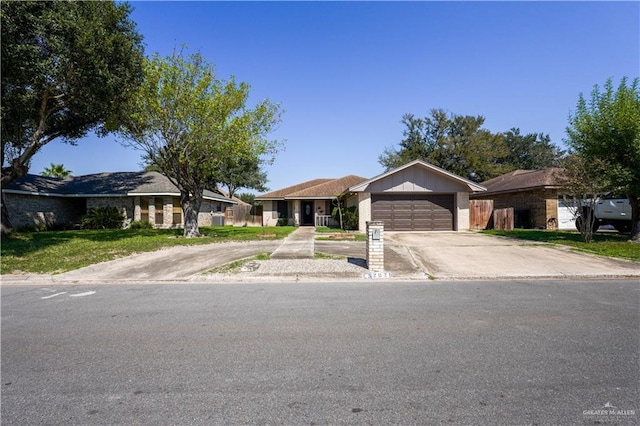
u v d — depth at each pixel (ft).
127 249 40.16
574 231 59.21
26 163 54.95
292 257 35.40
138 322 16.69
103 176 90.02
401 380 10.75
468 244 43.55
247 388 10.34
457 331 15.07
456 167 136.36
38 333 15.23
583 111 45.14
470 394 9.90
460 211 64.28
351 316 17.39
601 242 43.04
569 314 17.56
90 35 41.37
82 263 32.86
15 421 8.76
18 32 39.88
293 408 9.25
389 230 64.44
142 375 11.21
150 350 13.24
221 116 51.13
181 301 20.79
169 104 50.34
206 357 12.56
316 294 22.35
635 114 39.70
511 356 12.46
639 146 39.34
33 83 43.24
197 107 49.47
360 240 49.55
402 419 8.73
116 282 27.12
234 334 14.92
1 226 53.52
